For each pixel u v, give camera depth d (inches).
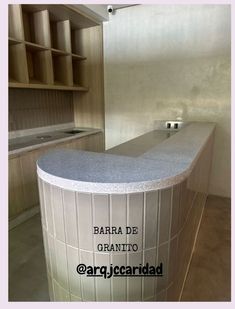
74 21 133.1
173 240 48.9
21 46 99.4
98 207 41.9
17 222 101.6
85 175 43.5
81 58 147.9
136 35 135.1
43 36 115.8
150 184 41.1
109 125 156.6
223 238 91.7
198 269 75.9
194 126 110.1
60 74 138.1
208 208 115.7
